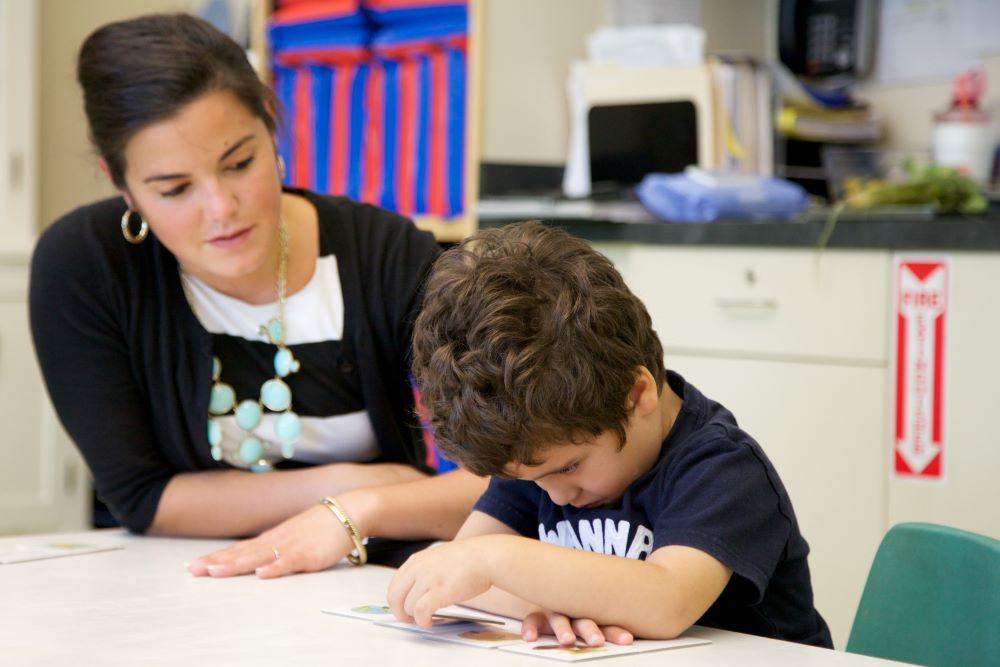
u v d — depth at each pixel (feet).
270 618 3.10
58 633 2.90
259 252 4.21
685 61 9.20
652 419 3.38
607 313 3.10
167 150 3.99
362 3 9.55
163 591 3.48
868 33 9.81
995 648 3.20
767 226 7.42
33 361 10.71
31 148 11.08
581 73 9.38
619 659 2.71
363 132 9.71
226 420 4.63
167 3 12.09
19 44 10.96
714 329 7.75
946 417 6.77
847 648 3.62
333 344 4.66
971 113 8.48
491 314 3.01
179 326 4.55
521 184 9.35
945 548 3.40
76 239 4.55
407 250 4.78
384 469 4.65
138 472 4.63
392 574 3.86
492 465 3.12
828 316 7.22
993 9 9.08
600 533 3.50
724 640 2.95
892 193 7.55
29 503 10.73
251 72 4.17
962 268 6.66
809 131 9.43
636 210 8.57
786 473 7.47
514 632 3.01
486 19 9.07
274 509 4.52
